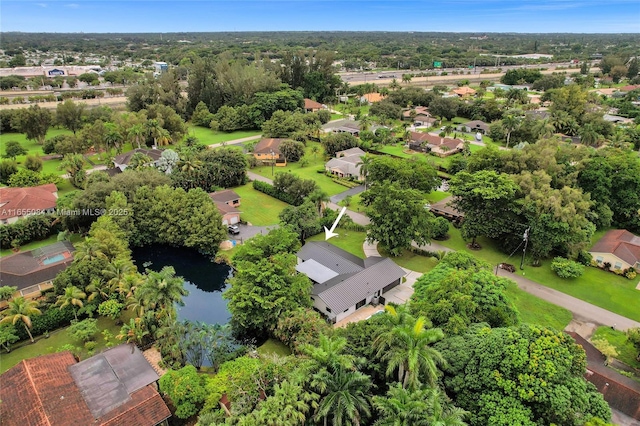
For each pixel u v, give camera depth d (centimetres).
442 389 3130
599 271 5847
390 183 6488
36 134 11331
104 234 5347
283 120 12644
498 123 12644
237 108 14162
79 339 4388
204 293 5681
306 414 3027
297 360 3519
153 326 4297
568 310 4969
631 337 4097
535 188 6188
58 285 4691
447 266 4700
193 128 14388
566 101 13925
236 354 4166
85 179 8325
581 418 2791
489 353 3069
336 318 4706
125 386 3466
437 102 14825
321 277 5209
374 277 5188
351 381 2998
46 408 3119
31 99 15612
